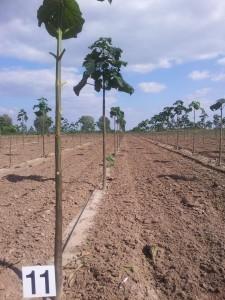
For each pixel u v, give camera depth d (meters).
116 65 16.41
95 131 119.44
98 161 32.62
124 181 21.36
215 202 15.59
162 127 76.88
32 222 12.57
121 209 14.70
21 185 19.92
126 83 16.62
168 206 15.21
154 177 22.88
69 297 8.04
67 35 7.44
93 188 19.22
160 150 46.91
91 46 16.20
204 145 52.19
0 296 7.93
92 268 9.15
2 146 52.34
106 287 8.34
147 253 10.27
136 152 44.00
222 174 23.25
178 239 11.24
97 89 17.03
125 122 56.59
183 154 37.94
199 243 10.95
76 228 12.12
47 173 24.20
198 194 17.17
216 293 8.27
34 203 15.46
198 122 78.75
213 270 9.19
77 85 9.84
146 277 9.04
